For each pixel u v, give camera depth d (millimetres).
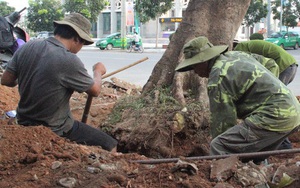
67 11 45344
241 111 4453
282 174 3598
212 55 4527
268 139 4344
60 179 3479
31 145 4160
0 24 10258
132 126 6820
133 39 33219
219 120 4375
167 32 51688
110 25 55031
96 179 3475
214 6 8266
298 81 15273
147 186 3375
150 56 27781
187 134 6547
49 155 3992
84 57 26594
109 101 8922
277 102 4273
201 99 7125
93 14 45031
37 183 3465
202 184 3355
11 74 4754
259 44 6797
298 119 4359
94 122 7648
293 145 6668
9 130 4398
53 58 4527
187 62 4609
